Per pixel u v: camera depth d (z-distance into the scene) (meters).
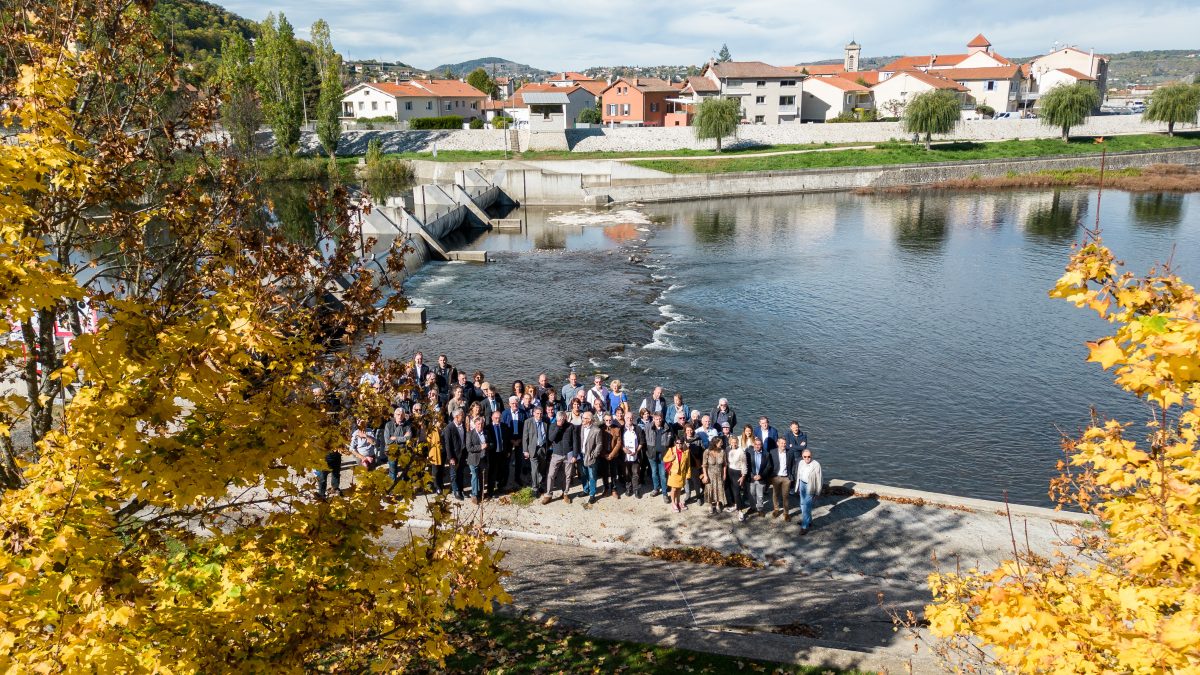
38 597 5.36
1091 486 6.37
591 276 45.84
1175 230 55.06
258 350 6.69
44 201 7.32
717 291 41.84
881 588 13.45
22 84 6.20
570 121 122.94
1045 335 33.72
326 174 83.06
